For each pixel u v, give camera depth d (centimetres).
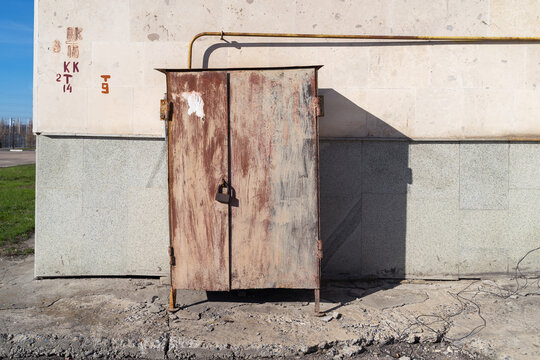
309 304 468
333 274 539
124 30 529
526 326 416
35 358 371
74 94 532
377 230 538
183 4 527
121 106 532
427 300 478
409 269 539
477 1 524
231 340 382
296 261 442
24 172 2052
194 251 443
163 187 535
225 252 442
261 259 443
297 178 439
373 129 533
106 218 537
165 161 534
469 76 529
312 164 438
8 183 1569
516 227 534
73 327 402
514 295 488
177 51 531
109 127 534
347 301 476
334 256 539
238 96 435
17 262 617
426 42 528
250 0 527
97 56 530
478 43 527
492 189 532
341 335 395
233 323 417
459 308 456
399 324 418
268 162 438
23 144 7019
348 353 374
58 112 532
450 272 538
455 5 525
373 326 413
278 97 436
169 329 401
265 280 444
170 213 441
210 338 384
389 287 518
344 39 529
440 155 532
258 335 393
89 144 532
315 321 424
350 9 528
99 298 475
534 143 530
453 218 535
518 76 528
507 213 534
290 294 496
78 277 543
